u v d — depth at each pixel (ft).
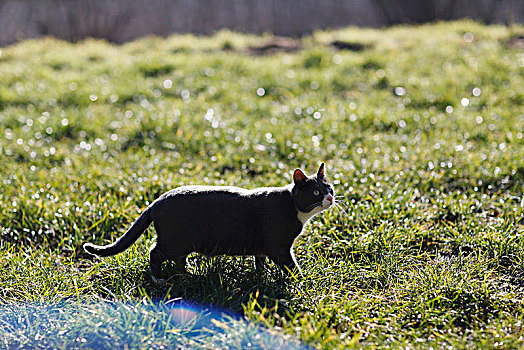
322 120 33.22
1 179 25.20
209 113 34.22
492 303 16.31
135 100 38.24
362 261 18.81
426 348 14.37
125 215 21.34
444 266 17.89
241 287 16.72
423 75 41.86
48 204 22.27
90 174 25.41
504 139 29.48
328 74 42.45
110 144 30.01
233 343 14.14
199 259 17.65
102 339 14.43
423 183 24.32
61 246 20.35
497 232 19.71
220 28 83.10
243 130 31.32
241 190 16.51
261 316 14.65
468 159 26.43
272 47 52.80
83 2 78.02
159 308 15.47
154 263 16.46
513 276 18.06
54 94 38.52
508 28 53.26
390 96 38.27
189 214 15.88
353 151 28.40
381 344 14.48
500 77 39.58
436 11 79.71
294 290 16.48
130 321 14.80
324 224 20.71
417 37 52.39
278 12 83.66
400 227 20.26
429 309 15.89
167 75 43.98
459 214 21.86
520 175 25.12
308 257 18.35
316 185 16.01
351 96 39.09
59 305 15.93
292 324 14.90
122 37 80.48
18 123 33.55
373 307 16.08
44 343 14.47
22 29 79.36
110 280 17.39
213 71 44.06
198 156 28.53
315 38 53.72
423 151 27.68
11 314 15.62
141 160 27.32
